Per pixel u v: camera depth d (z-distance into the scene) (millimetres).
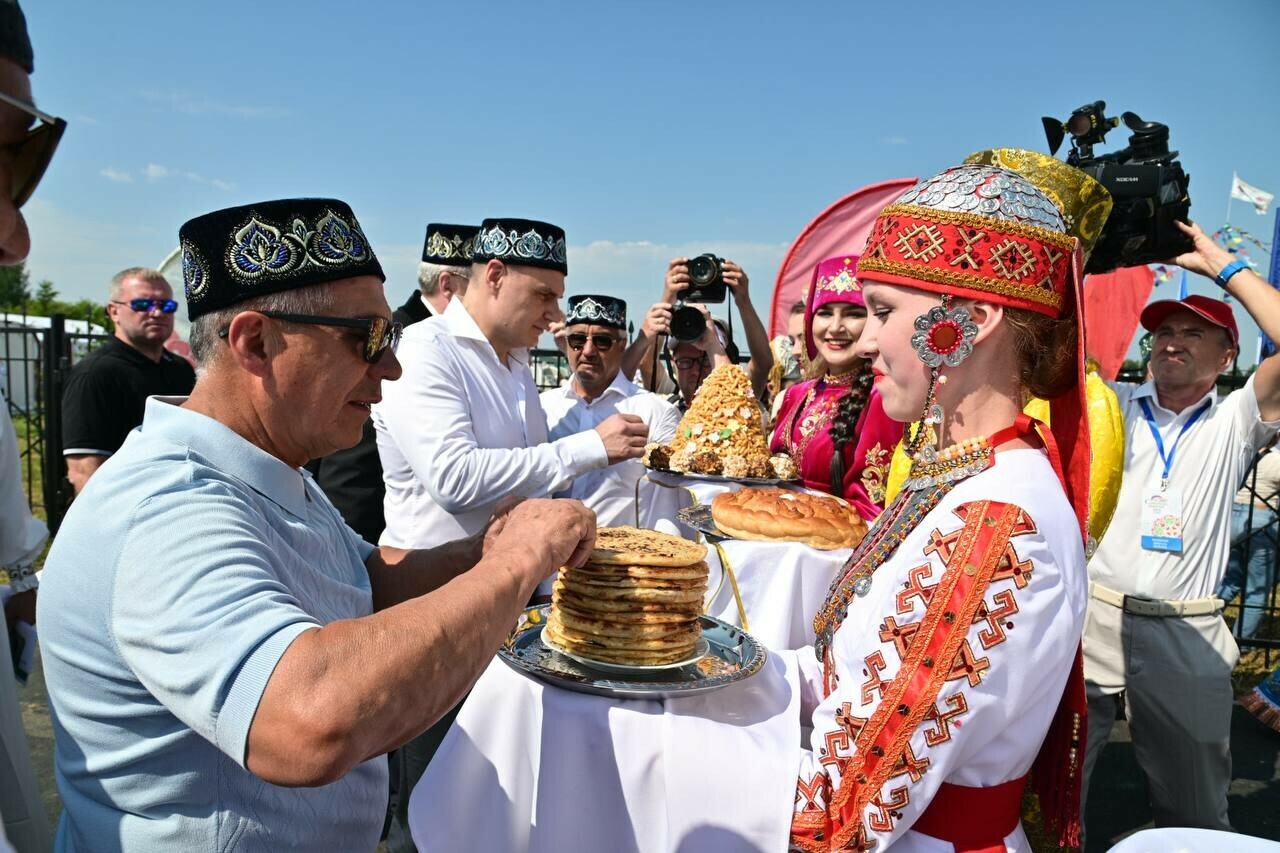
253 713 1015
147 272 5078
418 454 2873
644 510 3932
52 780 3869
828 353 3207
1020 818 1543
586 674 1664
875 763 1306
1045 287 1400
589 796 1555
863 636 1386
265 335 1320
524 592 1296
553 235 3176
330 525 1611
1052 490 1378
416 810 1637
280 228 1304
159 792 1186
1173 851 1167
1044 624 1284
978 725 1281
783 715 1628
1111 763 4660
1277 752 4754
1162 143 2645
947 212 1398
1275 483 6133
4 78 1185
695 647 1783
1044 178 2049
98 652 1154
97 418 4797
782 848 1389
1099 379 2436
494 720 1657
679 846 1477
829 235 5551
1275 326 2658
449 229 4352
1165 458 3508
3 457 2039
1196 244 2842
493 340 3197
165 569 1096
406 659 1069
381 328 1382
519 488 2881
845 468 3016
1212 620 3406
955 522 1346
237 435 1331
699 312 4402
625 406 4418
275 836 1237
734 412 3324
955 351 1387
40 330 8227
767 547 2383
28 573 2145
